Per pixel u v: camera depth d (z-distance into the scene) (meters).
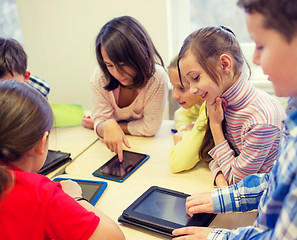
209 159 1.06
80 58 2.04
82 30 1.96
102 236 0.65
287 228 0.47
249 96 0.94
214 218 0.80
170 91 1.86
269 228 0.57
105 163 1.12
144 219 0.77
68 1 1.92
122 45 1.12
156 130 1.33
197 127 1.09
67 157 1.14
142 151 1.21
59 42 2.04
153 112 1.32
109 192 0.94
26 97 0.62
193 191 0.93
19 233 0.59
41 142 0.65
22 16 2.03
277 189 0.51
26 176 0.61
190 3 1.89
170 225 0.75
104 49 1.13
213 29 0.91
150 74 1.22
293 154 0.48
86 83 2.10
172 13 1.88
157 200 0.86
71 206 0.63
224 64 0.88
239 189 0.78
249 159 0.92
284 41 0.43
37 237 0.60
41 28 2.03
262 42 0.46
